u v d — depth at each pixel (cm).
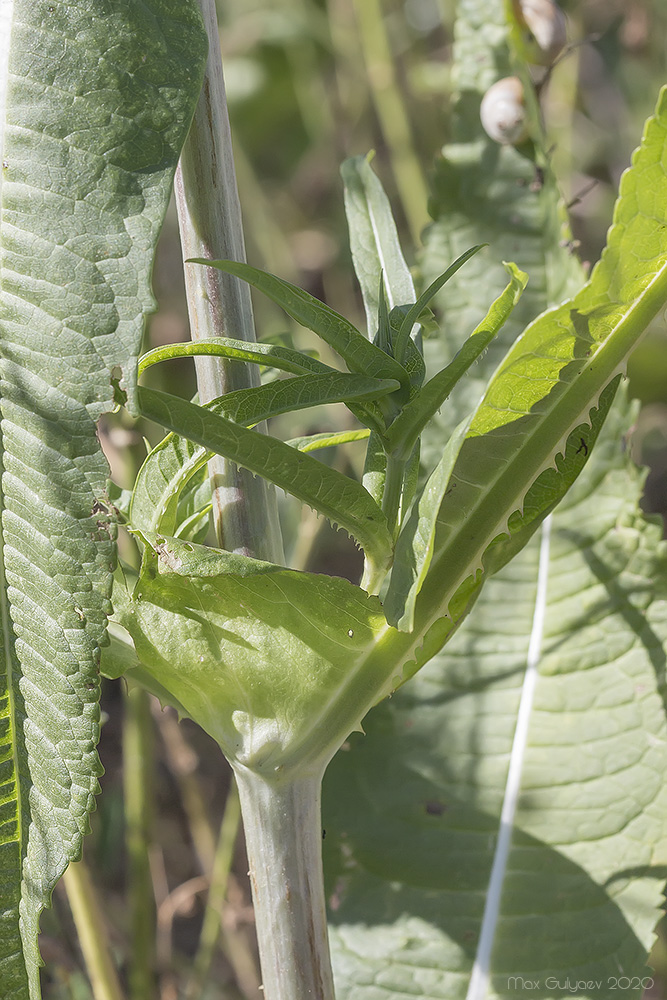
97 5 57
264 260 136
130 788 76
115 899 90
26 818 58
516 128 72
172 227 136
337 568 119
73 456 57
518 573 73
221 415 58
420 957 69
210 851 86
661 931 78
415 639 60
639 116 133
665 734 70
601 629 72
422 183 118
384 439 60
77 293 57
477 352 59
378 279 62
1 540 58
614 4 138
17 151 57
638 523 72
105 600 57
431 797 71
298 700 60
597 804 70
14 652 58
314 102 145
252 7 143
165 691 61
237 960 82
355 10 126
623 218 58
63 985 76
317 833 61
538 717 71
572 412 60
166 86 57
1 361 57
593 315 59
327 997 61
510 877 69
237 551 61
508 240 73
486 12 73
